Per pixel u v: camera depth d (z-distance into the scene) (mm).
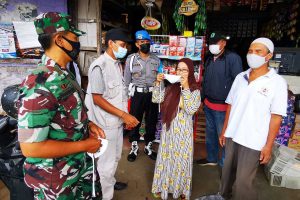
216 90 2637
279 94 1724
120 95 2021
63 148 1113
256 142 1811
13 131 1566
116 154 2176
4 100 1363
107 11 4160
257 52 1729
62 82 1098
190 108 2066
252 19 5773
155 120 3184
